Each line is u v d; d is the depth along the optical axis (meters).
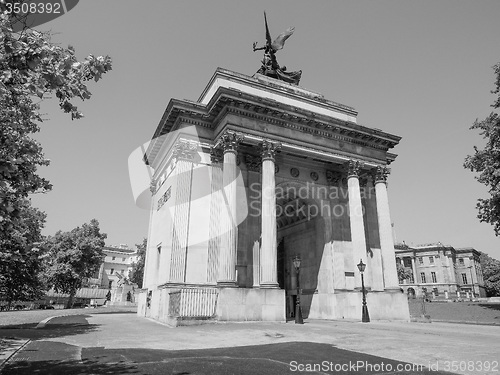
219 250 40.81
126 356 15.05
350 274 49.00
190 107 44.94
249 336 23.69
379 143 52.94
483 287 191.75
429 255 186.88
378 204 51.66
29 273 58.72
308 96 55.25
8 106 10.30
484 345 19.58
